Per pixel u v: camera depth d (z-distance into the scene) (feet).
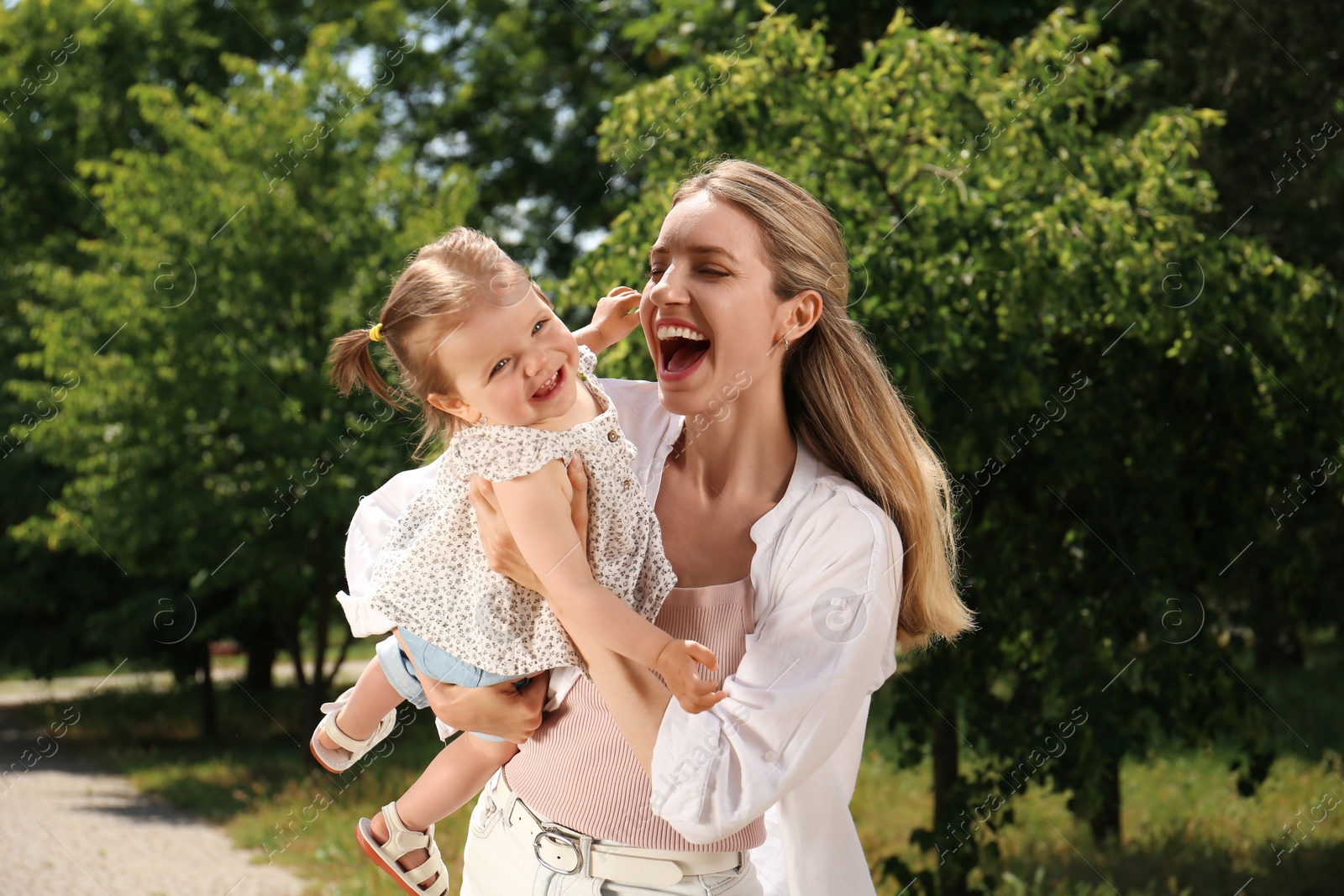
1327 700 27.76
